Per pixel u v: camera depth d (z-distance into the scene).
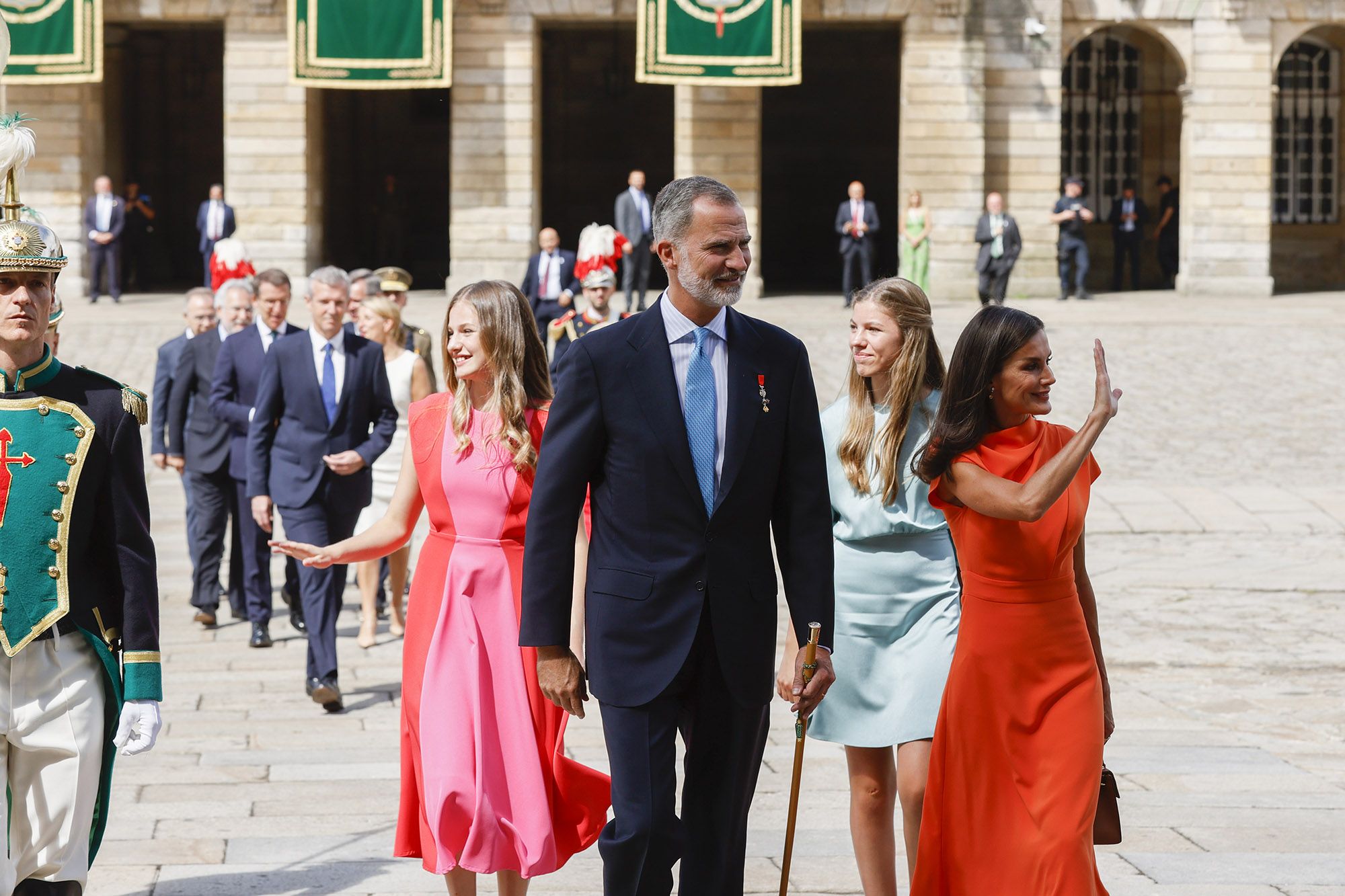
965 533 5.43
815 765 8.59
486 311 6.12
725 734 5.19
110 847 6.94
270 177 36.97
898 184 45.66
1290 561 14.91
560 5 37.12
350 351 10.17
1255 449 20.03
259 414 10.11
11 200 5.21
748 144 37.34
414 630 6.14
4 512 5.04
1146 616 12.90
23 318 5.05
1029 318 5.39
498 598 6.04
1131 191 40.88
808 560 5.25
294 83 35.47
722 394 5.20
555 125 45.81
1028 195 38.12
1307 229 43.78
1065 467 5.05
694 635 5.09
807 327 29.56
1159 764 8.54
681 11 35.25
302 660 11.39
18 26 35.12
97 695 5.18
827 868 6.70
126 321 29.88
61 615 5.04
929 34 37.31
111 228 34.59
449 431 6.19
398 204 45.84
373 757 8.64
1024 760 5.31
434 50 35.56
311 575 9.80
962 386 5.40
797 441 5.27
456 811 5.79
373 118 45.72
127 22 37.16
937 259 37.78
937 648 5.98
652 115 45.72
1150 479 18.52
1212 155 38.97
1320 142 43.72
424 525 16.48
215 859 6.78
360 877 6.56
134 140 44.06
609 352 5.18
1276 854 6.86
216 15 36.69
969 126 37.47
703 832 5.20
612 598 5.12
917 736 5.89
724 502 5.12
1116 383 24.22
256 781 8.11
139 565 5.17
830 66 45.44
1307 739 9.40
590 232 23.11
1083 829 5.15
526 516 6.12
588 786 6.03
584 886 6.61
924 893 5.46
